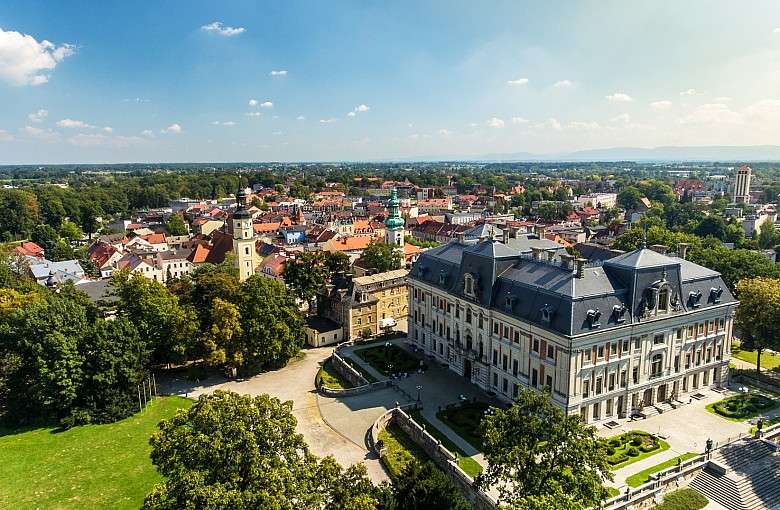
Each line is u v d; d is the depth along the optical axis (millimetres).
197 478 44250
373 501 48406
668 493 69375
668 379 92688
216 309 110312
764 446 77438
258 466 46219
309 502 46406
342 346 130000
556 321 82562
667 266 89250
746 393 96938
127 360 98000
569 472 55281
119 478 77438
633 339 86750
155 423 95062
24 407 95312
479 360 101688
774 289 101938
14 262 174250
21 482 76562
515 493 60031
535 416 58000
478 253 101562
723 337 99125
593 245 177125
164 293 113375
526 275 93875
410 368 113750
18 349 96062
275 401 53875
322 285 148250
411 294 125438
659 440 81250
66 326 98000
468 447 81188
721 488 69688
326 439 86750
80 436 90438
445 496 56250
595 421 85688
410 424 86750
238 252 176875
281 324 116500
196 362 122438
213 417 47938
